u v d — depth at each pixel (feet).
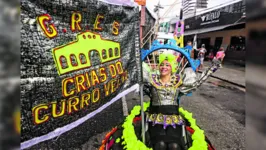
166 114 8.10
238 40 61.52
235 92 28.60
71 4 5.88
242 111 20.31
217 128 15.89
